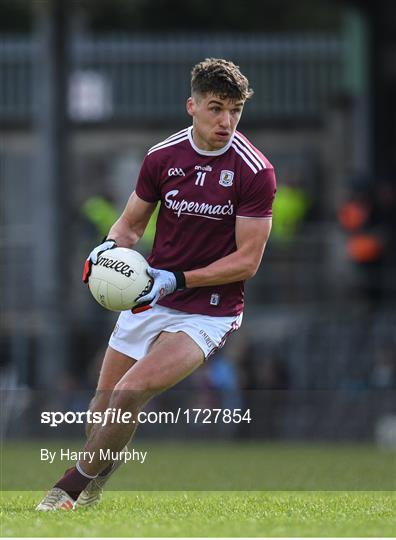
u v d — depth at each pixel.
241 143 25.30
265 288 77.56
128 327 25.83
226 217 25.34
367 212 73.75
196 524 21.56
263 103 105.62
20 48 103.50
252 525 21.45
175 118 104.00
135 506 25.69
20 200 99.94
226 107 24.53
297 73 106.12
